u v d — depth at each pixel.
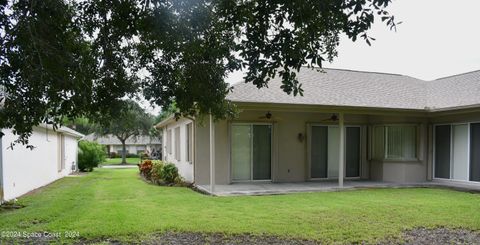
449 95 13.44
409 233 6.14
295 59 3.89
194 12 3.99
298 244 5.53
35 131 12.72
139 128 36.69
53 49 3.44
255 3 3.87
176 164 16.81
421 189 11.58
